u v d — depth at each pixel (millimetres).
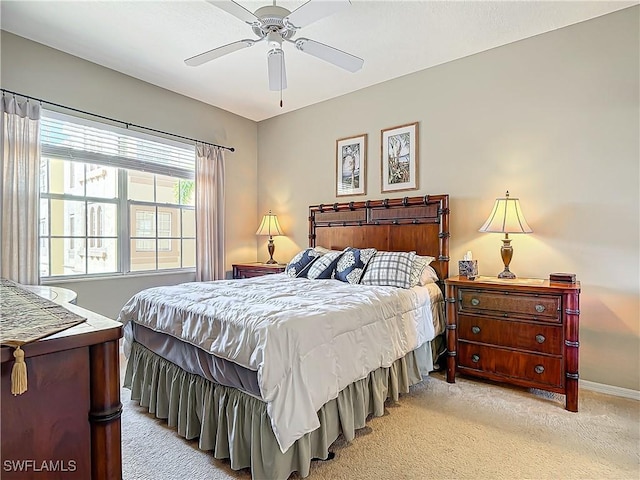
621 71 2639
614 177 2666
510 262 3096
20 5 2527
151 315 2336
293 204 4656
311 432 1749
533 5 2557
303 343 1708
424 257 3254
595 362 2734
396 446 1983
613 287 2670
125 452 1934
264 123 4961
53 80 3133
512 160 3092
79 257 3439
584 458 1876
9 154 2840
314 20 2072
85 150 3406
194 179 4348
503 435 2094
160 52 3182
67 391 860
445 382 2885
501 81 3137
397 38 2975
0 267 2789
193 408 2029
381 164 3865
